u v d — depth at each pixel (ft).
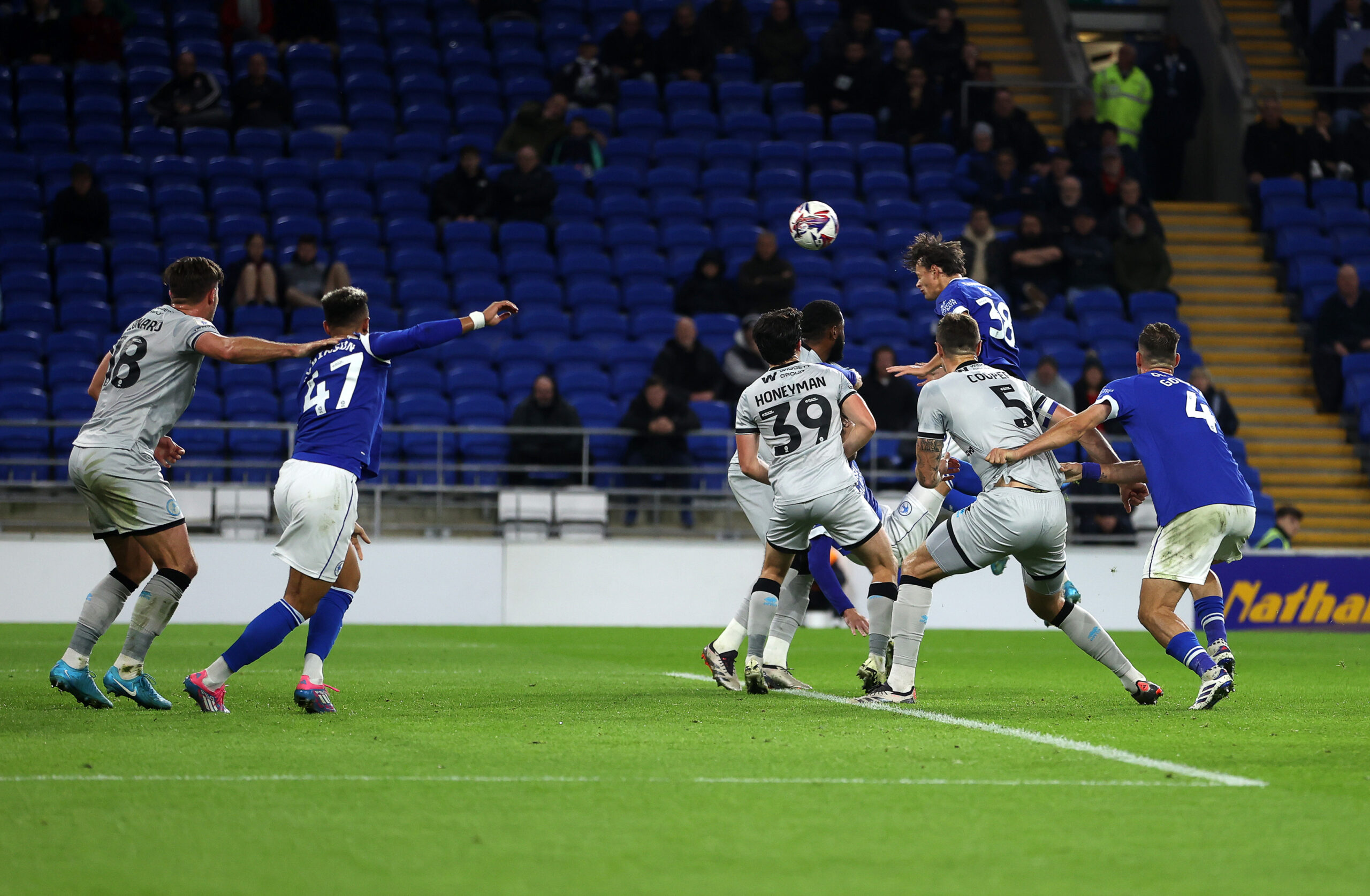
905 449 96.22
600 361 104.73
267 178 116.37
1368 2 140.15
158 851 22.15
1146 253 117.60
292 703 41.78
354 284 106.42
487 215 114.93
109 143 117.60
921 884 20.45
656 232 115.85
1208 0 144.36
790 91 131.64
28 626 83.61
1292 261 124.36
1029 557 41.98
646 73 130.31
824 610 93.71
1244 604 95.45
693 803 26.00
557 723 37.27
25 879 20.40
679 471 94.17
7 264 105.60
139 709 39.37
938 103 128.47
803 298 111.75
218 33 128.88
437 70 129.49
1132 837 23.53
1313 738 35.45
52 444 94.17
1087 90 134.41
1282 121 130.11
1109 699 45.75
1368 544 106.93
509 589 93.30
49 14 123.65
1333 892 20.22
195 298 40.68
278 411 97.86
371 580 92.27
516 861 21.61
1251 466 110.32
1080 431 41.78
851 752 32.01
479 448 97.50
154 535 39.40
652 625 94.17
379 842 22.76
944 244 48.21
